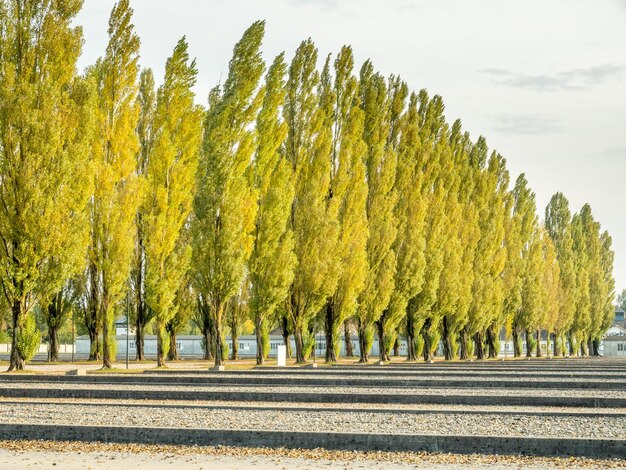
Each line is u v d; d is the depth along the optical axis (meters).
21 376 36.75
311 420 21.11
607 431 19.28
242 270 51.81
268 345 81.81
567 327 129.50
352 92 66.81
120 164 52.97
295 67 63.50
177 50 56.25
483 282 90.19
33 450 17.81
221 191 52.72
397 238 72.00
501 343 150.38
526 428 19.77
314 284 60.84
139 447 18.14
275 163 58.12
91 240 51.34
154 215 54.59
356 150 65.38
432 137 78.00
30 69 46.69
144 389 29.03
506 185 102.88
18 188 44.62
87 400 27.34
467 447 17.56
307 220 61.25
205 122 55.09
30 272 45.12
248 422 20.66
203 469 15.64
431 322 79.75
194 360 77.50
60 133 45.62
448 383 33.88
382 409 23.11
